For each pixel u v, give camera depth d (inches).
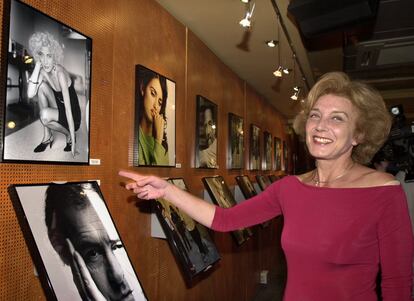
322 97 51.3
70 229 61.3
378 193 45.4
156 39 109.2
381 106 50.4
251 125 227.9
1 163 57.3
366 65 208.1
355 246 45.0
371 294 45.1
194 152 137.0
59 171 69.3
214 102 163.2
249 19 103.7
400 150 96.0
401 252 43.0
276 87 240.4
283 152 355.3
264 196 59.1
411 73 228.4
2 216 57.1
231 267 174.1
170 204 102.6
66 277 55.8
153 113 104.1
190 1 111.9
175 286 116.4
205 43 152.4
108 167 84.7
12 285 58.5
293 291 48.9
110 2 86.4
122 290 65.8
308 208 49.6
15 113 57.6
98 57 81.6
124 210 90.7
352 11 86.8
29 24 60.9
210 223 59.8
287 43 154.1
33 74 61.4
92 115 79.3
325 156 49.7
